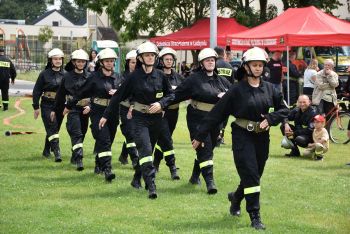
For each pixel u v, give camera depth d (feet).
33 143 49.80
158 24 108.78
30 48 198.39
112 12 109.40
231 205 27.73
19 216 27.32
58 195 31.65
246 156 25.32
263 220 27.30
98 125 35.22
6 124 62.34
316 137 45.42
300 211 29.25
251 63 25.36
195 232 24.90
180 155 45.32
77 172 38.17
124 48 124.98
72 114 39.29
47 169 39.04
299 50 96.43
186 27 101.19
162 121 34.22
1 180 35.19
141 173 33.47
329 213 28.99
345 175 38.93
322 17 70.85
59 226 25.73
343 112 55.57
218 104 25.99
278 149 50.72
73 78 39.50
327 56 98.99
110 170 35.06
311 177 37.86
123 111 38.27
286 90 73.92
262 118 25.59
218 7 103.60
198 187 33.99
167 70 38.17
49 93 42.16
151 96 31.04
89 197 31.27
